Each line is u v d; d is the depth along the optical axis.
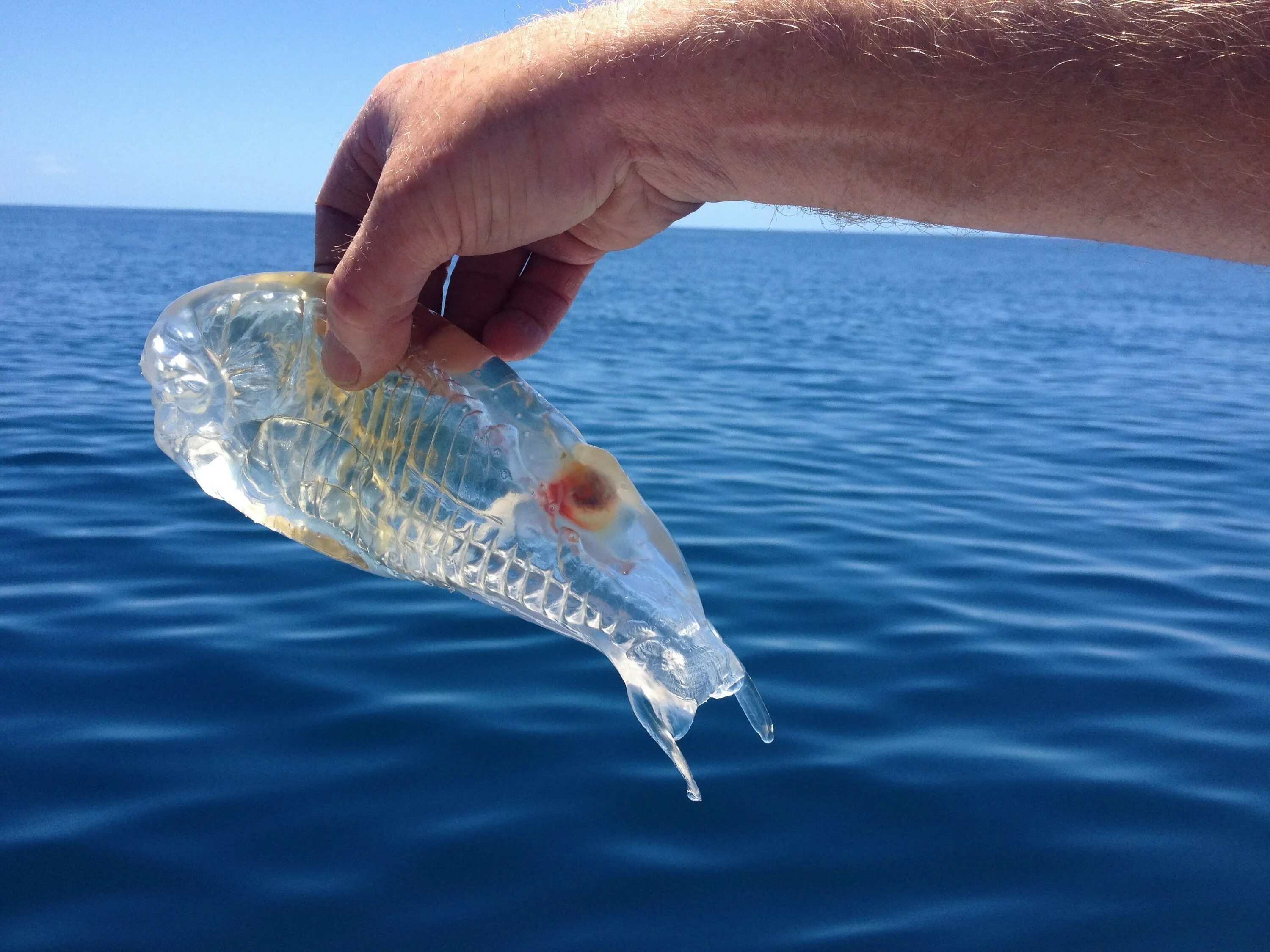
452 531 0.30
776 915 0.63
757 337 4.86
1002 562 1.41
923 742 0.87
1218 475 2.08
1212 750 0.87
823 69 0.21
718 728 0.89
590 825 0.73
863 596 1.25
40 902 0.63
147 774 0.79
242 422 0.32
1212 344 5.01
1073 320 6.34
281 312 0.31
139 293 6.09
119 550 1.37
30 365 3.14
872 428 2.54
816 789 0.79
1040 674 1.02
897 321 6.08
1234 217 0.20
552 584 0.29
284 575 1.28
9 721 0.88
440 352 0.30
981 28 0.20
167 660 1.01
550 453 0.29
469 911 0.63
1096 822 0.75
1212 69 0.18
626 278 10.86
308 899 0.64
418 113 0.25
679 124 0.23
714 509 1.66
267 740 0.85
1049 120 0.20
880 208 0.23
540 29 0.24
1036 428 2.62
